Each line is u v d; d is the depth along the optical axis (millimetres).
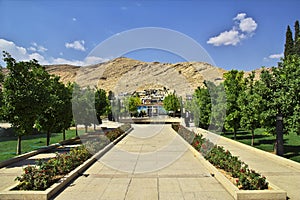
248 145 10727
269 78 9148
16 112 8828
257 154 9383
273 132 9125
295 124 8094
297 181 6051
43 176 5406
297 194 5188
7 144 13133
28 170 5535
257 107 9195
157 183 5938
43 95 9367
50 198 5008
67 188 5602
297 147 10625
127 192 5352
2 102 8922
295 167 7285
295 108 7953
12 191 4961
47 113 11812
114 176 6551
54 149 11156
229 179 5770
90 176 6551
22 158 8867
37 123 11766
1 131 17297
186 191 5367
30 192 4891
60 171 6320
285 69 8805
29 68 9586
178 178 6312
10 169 7438
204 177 6375
